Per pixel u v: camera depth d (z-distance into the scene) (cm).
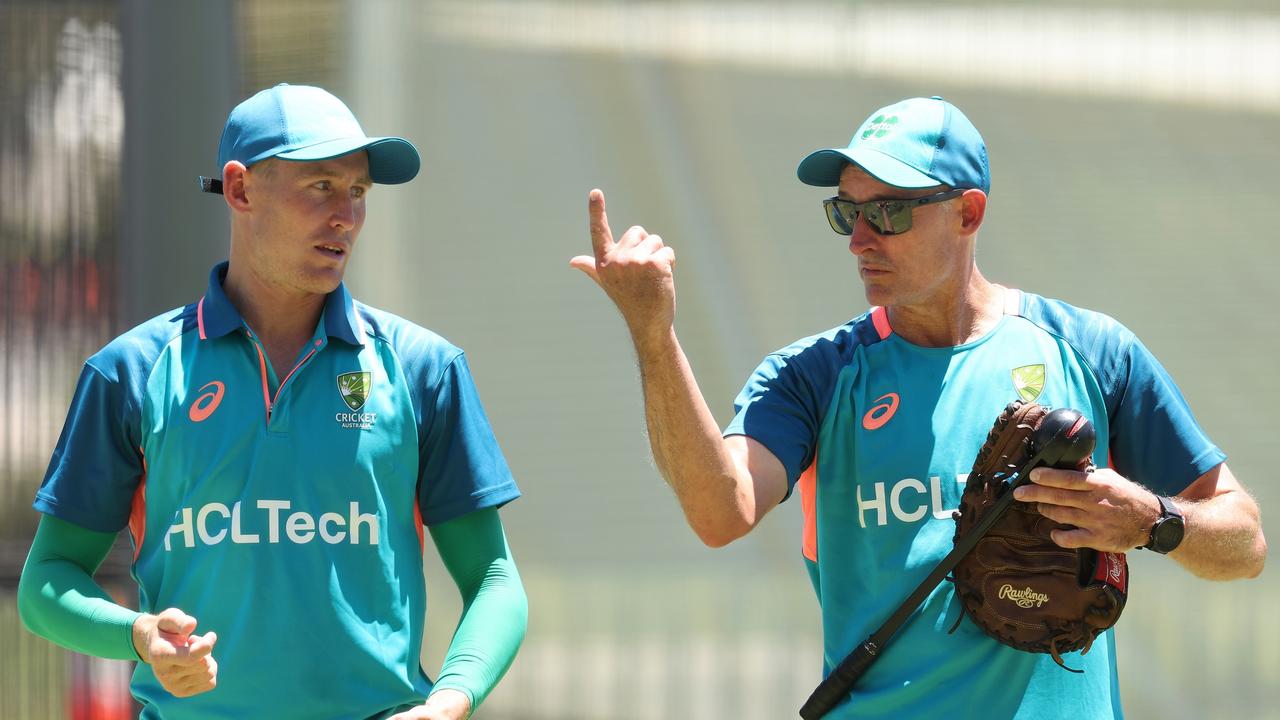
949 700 843
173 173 1542
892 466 873
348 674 845
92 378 873
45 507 862
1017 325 903
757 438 888
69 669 1611
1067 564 823
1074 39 1622
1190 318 1608
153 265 1544
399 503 879
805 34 1634
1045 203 1620
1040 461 803
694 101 1639
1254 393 1602
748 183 1633
